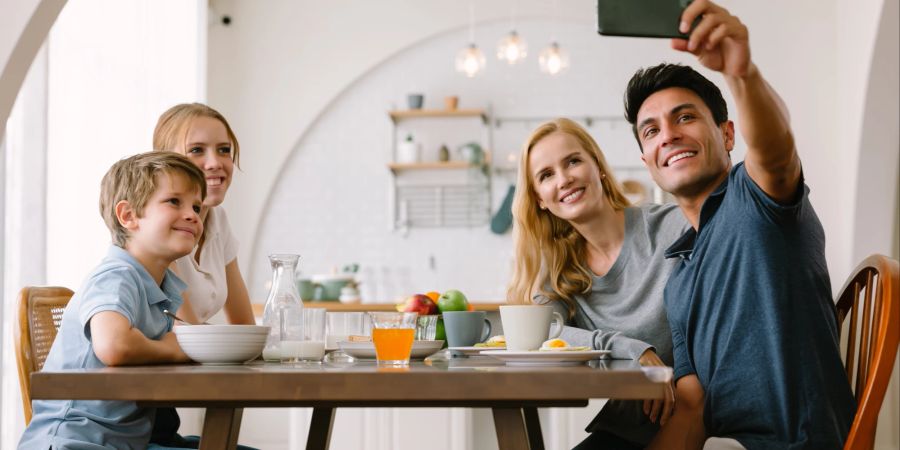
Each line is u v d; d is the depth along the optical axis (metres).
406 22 6.12
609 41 6.12
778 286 1.64
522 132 6.16
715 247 1.74
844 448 1.52
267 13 6.11
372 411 4.07
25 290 1.99
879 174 4.80
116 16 4.08
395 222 6.16
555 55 5.32
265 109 6.08
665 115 1.91
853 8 4.93
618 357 1.90
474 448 4.19
